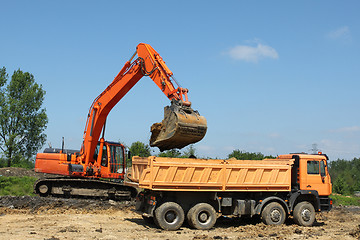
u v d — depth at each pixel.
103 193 18.41
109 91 16.58
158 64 14.11
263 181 12.80
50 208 15.09
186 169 11.68
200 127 11.88
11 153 36.94
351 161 76.38
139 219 13.97
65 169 17.77
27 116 37.38
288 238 10.68
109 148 18.58
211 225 12.11
